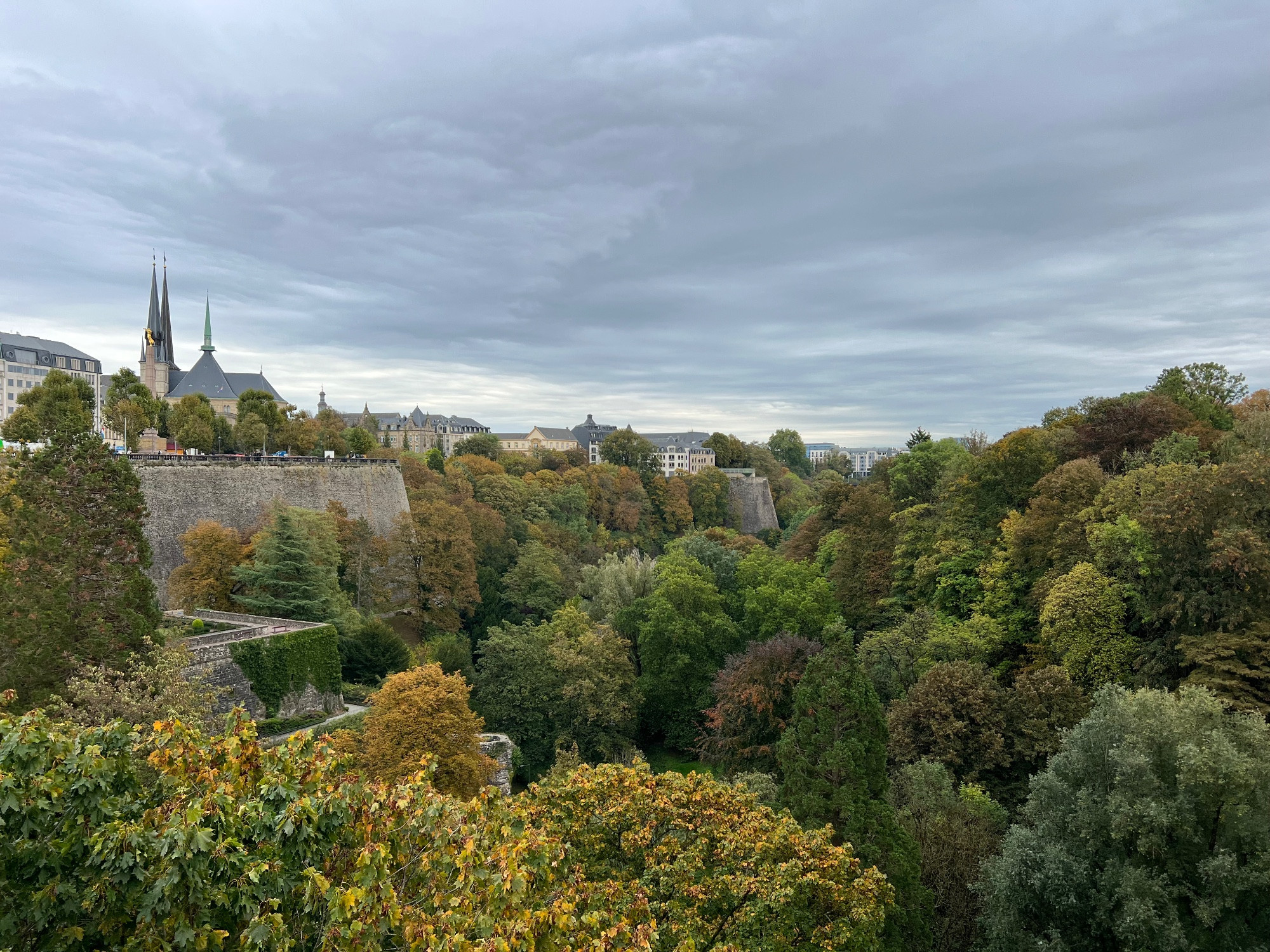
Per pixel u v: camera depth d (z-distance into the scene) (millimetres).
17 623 29609
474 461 122688
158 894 9953
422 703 34188
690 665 55625
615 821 18203
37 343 163625
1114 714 25594
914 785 29984
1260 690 30531
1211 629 33969
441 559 74500
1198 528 34812
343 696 50125
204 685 33750
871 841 23922
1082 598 37031
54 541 32438
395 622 72500
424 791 13273
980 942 25922
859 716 25922
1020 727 33500
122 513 35969
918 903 23266
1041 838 24750
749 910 16203
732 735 43875
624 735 54938
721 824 18328
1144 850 22375
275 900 10281
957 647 40719
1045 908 24125
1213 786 22500
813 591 56469
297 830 11562
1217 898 21406
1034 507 47188
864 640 47688
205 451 88500
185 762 12398
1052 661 39094
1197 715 24719
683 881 16625
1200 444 52625
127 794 11859
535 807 18859
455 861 11773
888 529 61719
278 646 43812
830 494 73625
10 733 10859
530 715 53500
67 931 10148
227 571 55938
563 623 61219
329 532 64062
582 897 14398
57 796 10648
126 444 81938
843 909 17266
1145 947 21391
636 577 73500
